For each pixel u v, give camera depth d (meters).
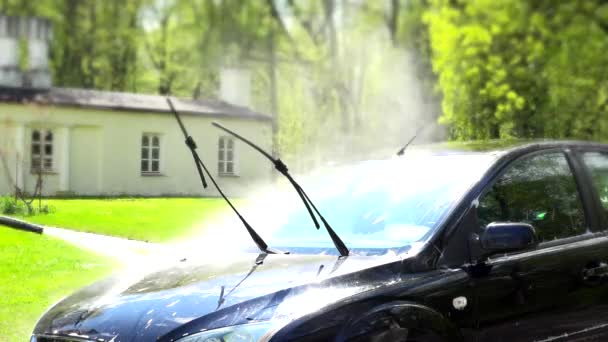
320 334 3.81
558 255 4.90
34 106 28.27
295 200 5.48
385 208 4.94
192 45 53.97
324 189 5.46
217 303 3.96
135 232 13.85
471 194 4.76
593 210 5.34
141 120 31.09
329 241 4.84
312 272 4.22
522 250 4.78
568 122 23.84
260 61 52.16
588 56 32.06
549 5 32.97
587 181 5.44
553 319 4.82
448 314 4.29
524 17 32.81
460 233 4.57
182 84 55.78
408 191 4.99
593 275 5.06
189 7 53.47
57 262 10.52
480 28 32.53
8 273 9.87
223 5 52.34
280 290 4.00
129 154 30.91
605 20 32.78
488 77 31.92
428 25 48.41
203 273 4.50
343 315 3.90
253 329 3.75
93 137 30.14
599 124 28.39
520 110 19.78
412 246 4.46
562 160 5.41
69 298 4.63
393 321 4.02
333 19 52.09
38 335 4.26
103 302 4.30
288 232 5.14
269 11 52.16
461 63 32.69
